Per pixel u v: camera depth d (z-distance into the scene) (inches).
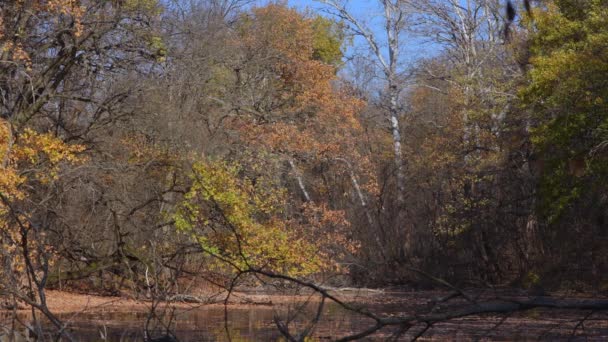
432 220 1441.9
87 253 966.4
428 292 1306.6
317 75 1428.4
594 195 1083.9
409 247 1449.3
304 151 1334.9
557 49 1061.8
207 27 1214.3
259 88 1387.8
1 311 673.0
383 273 1423.5
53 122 1054.4
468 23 1628.9
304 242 1069.1
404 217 1478.8
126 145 1024.9
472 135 1359.5
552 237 1209.4
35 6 940.0
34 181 950.4
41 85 1013.8
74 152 979.3
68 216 948.0
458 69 1531.7
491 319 789.9
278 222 1055.0
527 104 1040.2
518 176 1269.7
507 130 1211.2
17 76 1009.5
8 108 998.4
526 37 1173.1
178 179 968.3
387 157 1616.6
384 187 1565.0
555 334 673.0
